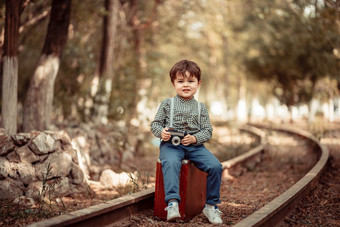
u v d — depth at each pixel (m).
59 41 7.61
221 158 8.62
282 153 10.58
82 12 11.55
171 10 15.98
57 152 5.24
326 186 5.69
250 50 24.23
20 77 12.57
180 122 4.02
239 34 23.17
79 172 5.32
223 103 31.22
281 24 17.45
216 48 27.61
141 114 13.24
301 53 19.70
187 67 4.01
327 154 7.61
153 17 15.30
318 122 21.33
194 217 4.24
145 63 15.22
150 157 9.88
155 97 15.18
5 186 4.64
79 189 5.23
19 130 7.61
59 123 9.23
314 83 23.69
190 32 20.66
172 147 3.97
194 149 4.02
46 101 7.54
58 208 4.43
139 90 14.82
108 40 11.25
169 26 16.53
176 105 4.06
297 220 4.16
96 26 13.29
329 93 25.52
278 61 22.00
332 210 4.52
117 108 11.17
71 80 11.71
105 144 8.88
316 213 4.41
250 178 7.22
